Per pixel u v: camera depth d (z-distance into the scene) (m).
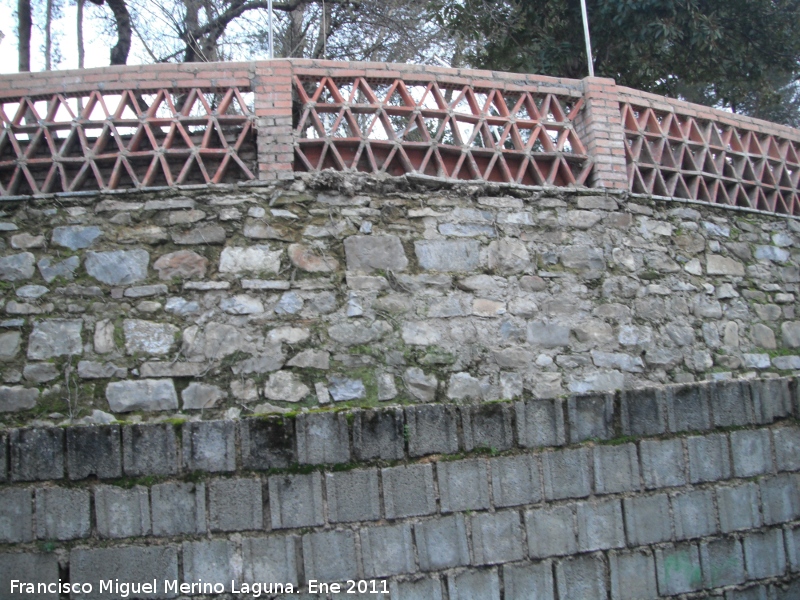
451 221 5.38
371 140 5.34
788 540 4.16
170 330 4.82
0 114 5.10
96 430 3.48
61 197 4.99
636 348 5.60
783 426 4.30
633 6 9.29
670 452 4.02
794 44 10.59
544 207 5.62
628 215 5.83
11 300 4.80
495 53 10.78
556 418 3.88
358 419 3.62
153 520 3.43
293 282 5.00
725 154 6.51
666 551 3.90
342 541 3.50
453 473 3.67
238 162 5.13
